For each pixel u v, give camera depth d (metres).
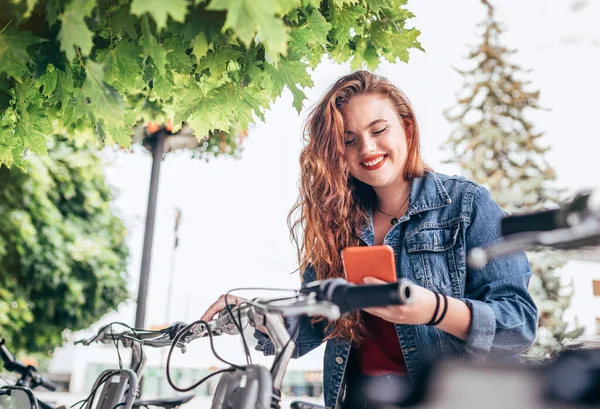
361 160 1.85
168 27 1.78
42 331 8.37
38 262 7.68
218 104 2.16
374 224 1.96
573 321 5.09
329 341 1.84
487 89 6.47
